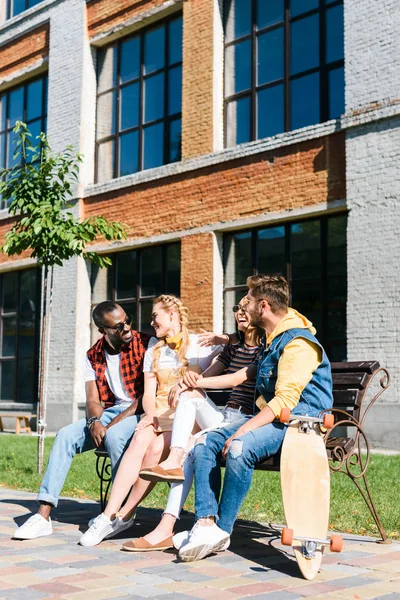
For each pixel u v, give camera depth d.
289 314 4.48
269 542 4.64
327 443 4.67
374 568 3.99
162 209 15.23
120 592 3.47
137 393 5.33
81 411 16.67
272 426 4.28
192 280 14.46
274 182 13.18
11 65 19.95
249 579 3.73
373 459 9.49
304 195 12.70
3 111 20.56
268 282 4.54
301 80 13.27
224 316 14.21
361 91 11.93
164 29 16.05
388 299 11.35
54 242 9.04
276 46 13.75
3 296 19.94
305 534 3.83
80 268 16.89
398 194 11.36
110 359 5.40
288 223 13.28
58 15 18.27
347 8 12.27
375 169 11.68
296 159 12.88
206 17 14.70
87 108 17.41
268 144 13.25
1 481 8.09
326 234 12.70
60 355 17.06
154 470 4.35
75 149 17.33
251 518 5.54
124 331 5.32
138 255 16.08
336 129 12.24
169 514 4.47
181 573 3.84
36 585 3.58
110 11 16.95
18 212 18.69
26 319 19.12
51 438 14.81
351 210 11.92
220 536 4.15
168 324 5.08
